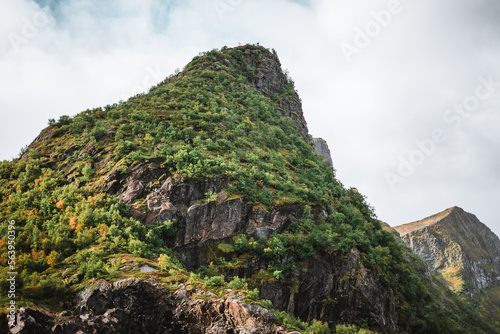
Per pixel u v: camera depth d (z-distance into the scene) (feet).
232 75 580.71
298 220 334.24
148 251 254.68
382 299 339.77
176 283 230.07
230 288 230.48
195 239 288.51
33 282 213.46
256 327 204.95
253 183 334.65
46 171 339.16
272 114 540.11
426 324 382.63
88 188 311.47
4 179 343.26
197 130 398.01
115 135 370.32
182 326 218.79
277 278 280.10
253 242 294.25
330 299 306.35
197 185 310.65
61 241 251.80
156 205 293.84
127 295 216.13
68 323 197.06
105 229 261.44
